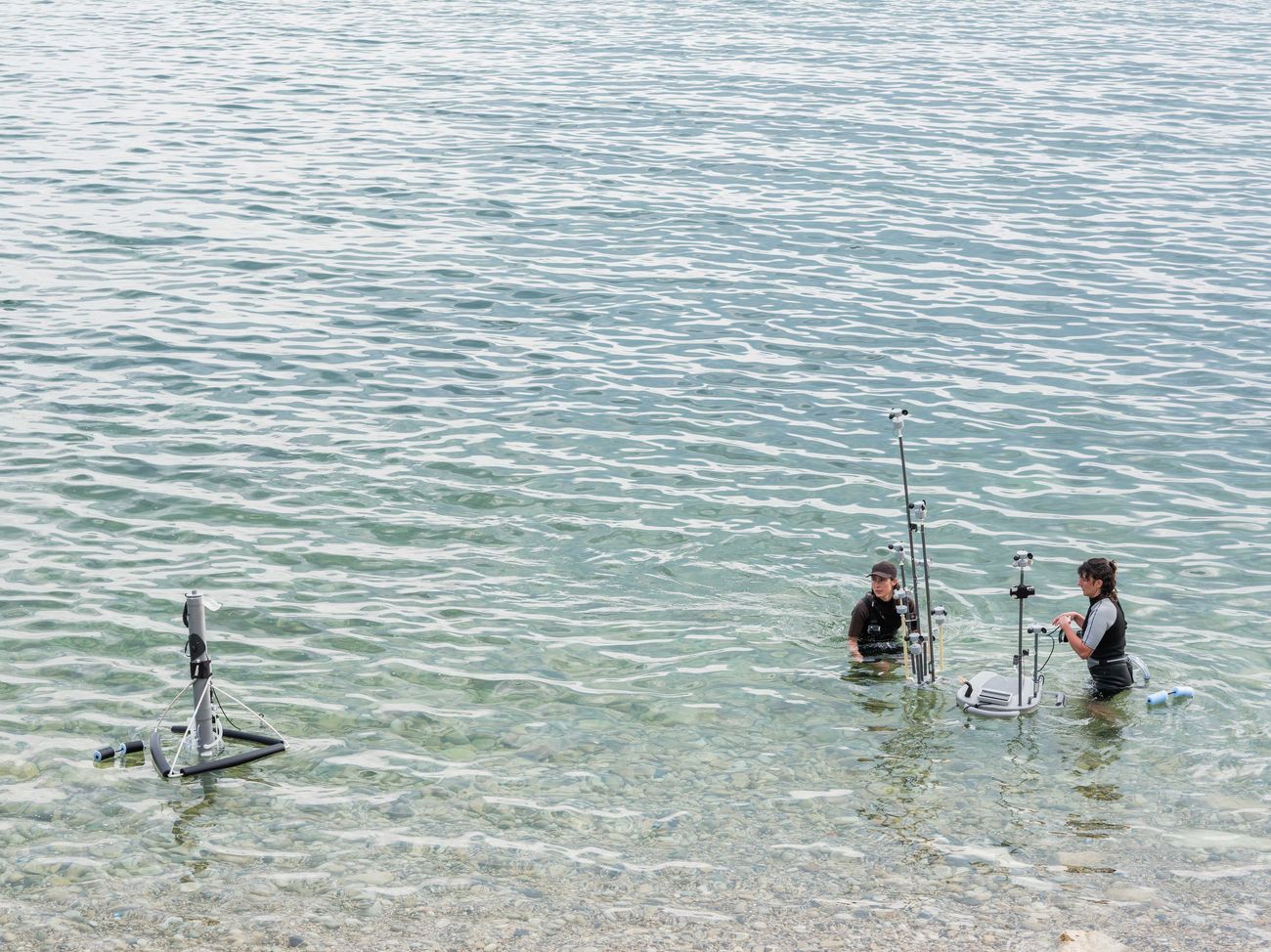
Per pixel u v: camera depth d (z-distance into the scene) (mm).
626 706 12031
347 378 20359
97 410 18844
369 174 32594
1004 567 14953
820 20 59344
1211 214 30578
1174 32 57875
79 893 9211
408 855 9742
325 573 14484
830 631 13500
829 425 19016
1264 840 10062
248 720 11672
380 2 63188
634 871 9547
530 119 38531
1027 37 55719
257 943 8656
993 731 11711
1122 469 17688
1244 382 20938
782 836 10039
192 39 51875
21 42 49969
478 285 24922
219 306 23453
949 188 32312
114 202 29609
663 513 16094
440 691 12227
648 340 22344
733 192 31656
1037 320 23719
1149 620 13758
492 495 16516
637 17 59312
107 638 13031
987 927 8875
